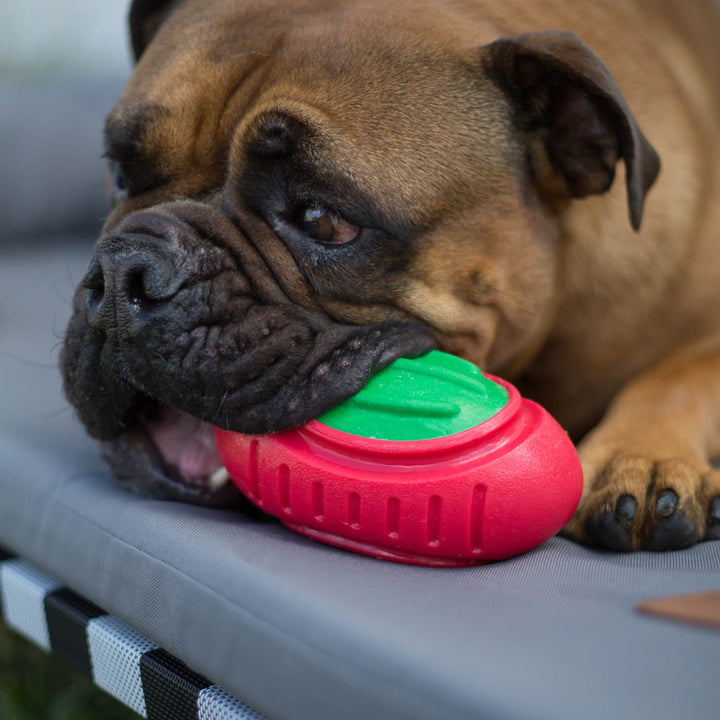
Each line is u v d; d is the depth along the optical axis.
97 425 1.07
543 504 1.01
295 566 0.99
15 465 1.13
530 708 0.91
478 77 1.09
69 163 1.88
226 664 0.99
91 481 1.10
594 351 1.16
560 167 1.11
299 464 1.02
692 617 0.96
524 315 1.12
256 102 1.07
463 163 1.08
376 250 1.06
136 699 1.05
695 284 1.17
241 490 1.05
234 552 1.01
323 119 1.05
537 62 1.08
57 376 1.27
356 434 1.02
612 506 1.05
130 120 1.09
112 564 1.05
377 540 1.01
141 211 1.06
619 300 1.15
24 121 1.85
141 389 1.05
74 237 1.92
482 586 0.99
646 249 1.15
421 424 1.02
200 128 1.08
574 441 1.20
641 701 0.91
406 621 0.95
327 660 0.95
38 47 2.71
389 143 1.06
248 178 1.07
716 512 1.06
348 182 1.05
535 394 1.19
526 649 0.94
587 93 1.08
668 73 1.21
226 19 1.11
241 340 1.04
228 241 1.06
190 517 1.04
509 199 1.09
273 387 1.04
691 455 1.10
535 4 1.18
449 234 1.08
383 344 1.04
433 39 1.09
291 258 1.07
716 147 1.22
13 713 1.17
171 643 1.01
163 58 1.11
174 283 1.04
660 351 1.18
